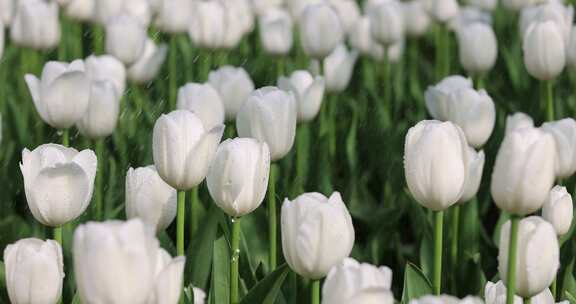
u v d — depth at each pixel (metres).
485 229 8.87
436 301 3.51
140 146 9.28
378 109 10.47
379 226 7.88
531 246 4.62
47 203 5.12
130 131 9.77
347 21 13.48
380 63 13.03
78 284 3.64
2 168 8.64
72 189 5.13
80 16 12.37
